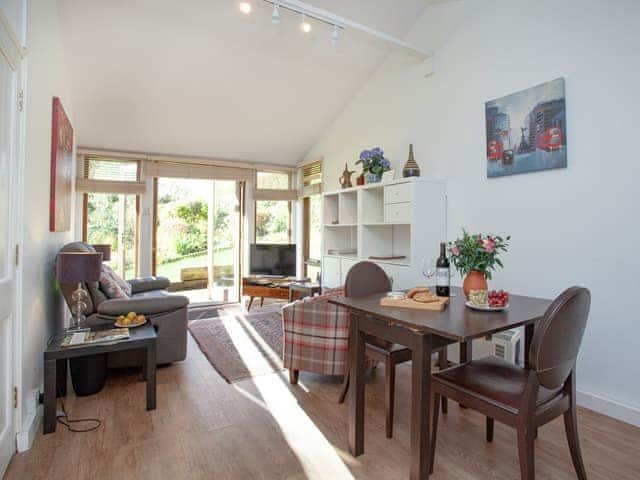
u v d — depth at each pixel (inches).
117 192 186.1
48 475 65.1
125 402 93.2
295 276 207.5
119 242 191.6
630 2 83.7
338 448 74.2
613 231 87.1
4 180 65.2
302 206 234.4
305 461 70.0
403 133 151.0
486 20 116.9
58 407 90.4
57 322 115.3
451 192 128.9
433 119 136.4
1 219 64.1
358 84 174.9
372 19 139.0
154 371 89.4
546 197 100.8
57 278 91.9
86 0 116.3
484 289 73.4
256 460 70.1
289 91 172.6
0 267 64.0
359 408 71.5
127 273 193.6
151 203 197.8
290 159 229.3
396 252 153.9
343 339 96.1
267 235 232.8
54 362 79.2
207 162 208.1
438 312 66.6
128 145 186.1
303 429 81.1
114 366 108.2
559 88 96.6
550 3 99.2
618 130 85.9
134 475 65.4
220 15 128.7
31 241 82.2
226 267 223.0
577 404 93.4
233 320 177.2
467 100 123.1
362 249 148.1
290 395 97.8
